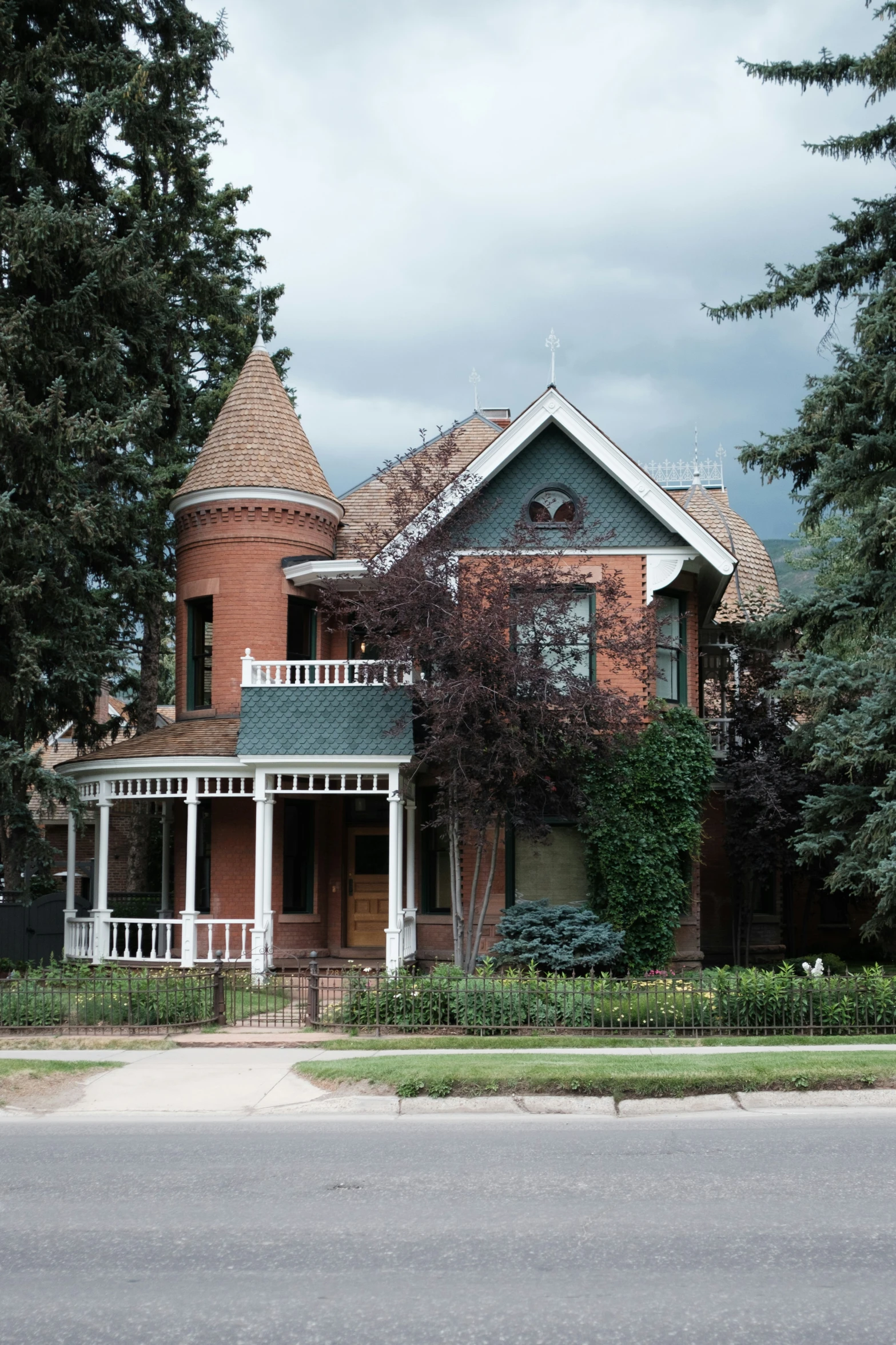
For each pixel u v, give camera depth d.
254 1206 8.15
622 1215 7.80
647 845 20.89
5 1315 6.13
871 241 22.42
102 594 30.48
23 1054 14.37
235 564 24.58
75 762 23.27
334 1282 6.56
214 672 24.58
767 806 22.81
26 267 21.66
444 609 19.06
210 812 24.14
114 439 21.81
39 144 23.38
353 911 24.41
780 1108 11.86
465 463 27.38
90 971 19.84
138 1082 12.88
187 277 28.55
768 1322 5.91
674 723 21.70
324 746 21.14
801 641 22.69
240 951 23.25
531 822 19.45
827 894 27.39
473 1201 8.17
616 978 20.33
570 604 19.77
